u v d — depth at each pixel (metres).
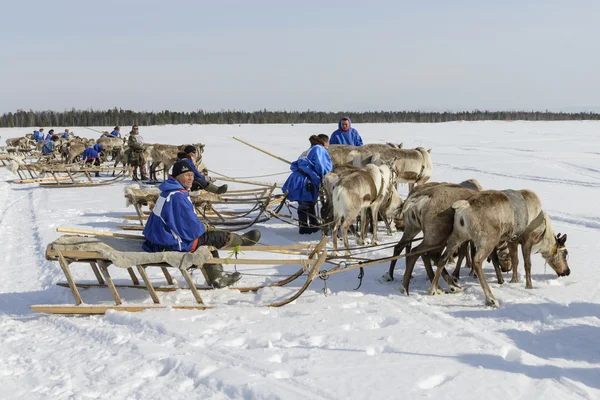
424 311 5.88
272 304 6.08
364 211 9.27
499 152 27.88
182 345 4.83
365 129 55.47
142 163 20.05
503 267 7.43
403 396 3.90
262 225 11.39
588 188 15.85
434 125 66.56
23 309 6.29
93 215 12.53
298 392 3.92
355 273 7.63
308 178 10.30
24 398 3.98
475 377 4.20
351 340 4.96
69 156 24.48
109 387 4.11
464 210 6.12
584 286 6.76
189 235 6.05
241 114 121.50
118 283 7.02
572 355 4.74
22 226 11.47
